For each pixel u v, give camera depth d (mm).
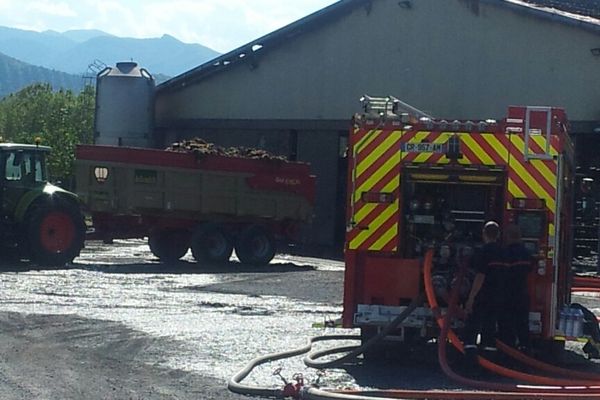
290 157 36594
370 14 33844
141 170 24922
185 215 25531
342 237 35625
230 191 26000
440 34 32062
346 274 11586
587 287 18953
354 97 34406
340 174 35625
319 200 35844
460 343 10977
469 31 31344
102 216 25062
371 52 33906
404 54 33000
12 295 17078
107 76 38188
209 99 38406
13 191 22719
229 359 11586
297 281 21266
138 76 38188
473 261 11172
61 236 23094
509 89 30500
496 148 11352
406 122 11523
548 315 11344
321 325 11789
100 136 38250
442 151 11406
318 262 28578
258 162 26406
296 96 36031
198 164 25516
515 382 10617
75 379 10281
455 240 11656
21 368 10805
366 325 11484
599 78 28609
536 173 11297
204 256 25516
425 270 11070
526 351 11734
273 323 14578
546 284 11328
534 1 33781
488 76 30953
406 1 32719
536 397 9492
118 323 14188
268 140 37219
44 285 18750
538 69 29844
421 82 32594
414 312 11273
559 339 11430
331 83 35062
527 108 11336
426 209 11578
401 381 10586
